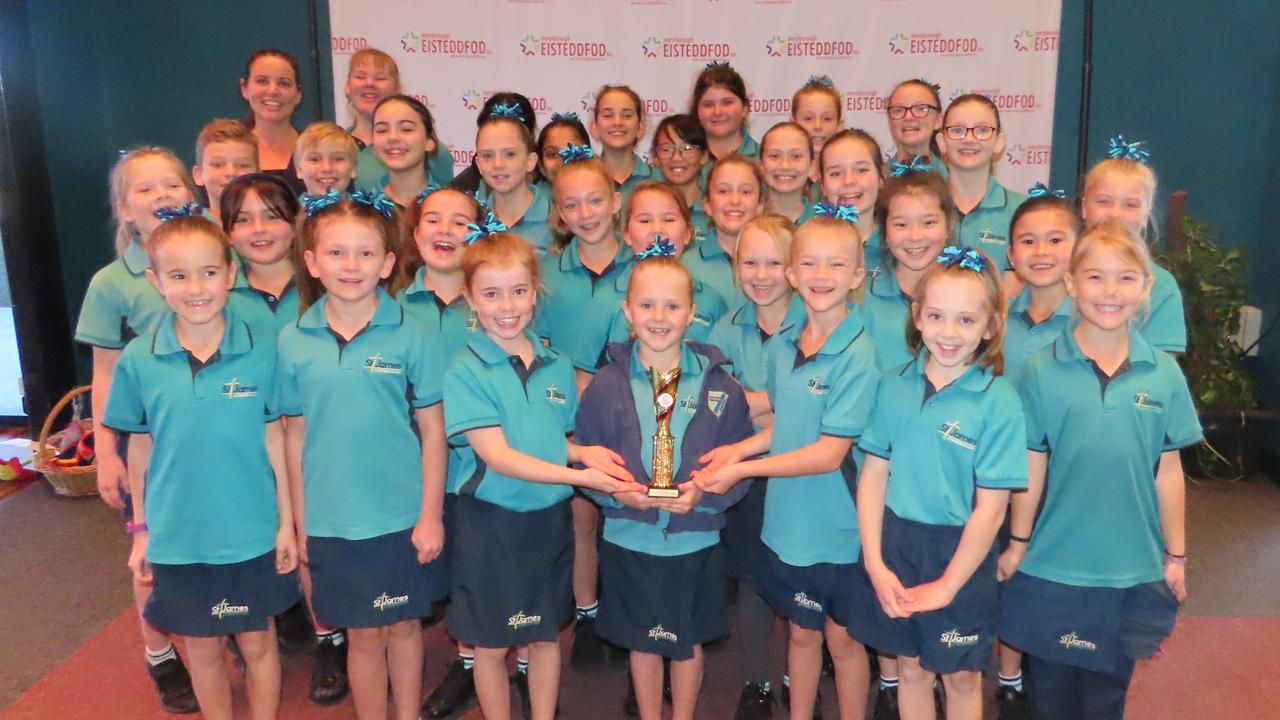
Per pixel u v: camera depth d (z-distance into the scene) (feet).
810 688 8.53
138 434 8.05
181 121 16.61
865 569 7.63
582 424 8.22
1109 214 8.75
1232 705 9.23
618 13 16.16
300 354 7.93
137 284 8.87
